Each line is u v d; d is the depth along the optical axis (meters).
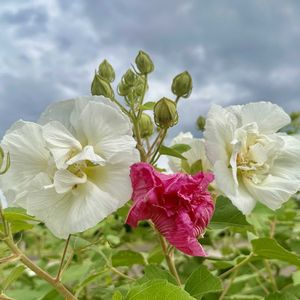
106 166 0.25
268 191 0.27
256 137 0.28
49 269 0.43
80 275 0.40
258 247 0.33
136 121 0.31
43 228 0.63
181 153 0.32
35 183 0.24
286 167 0.29
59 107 0.27
